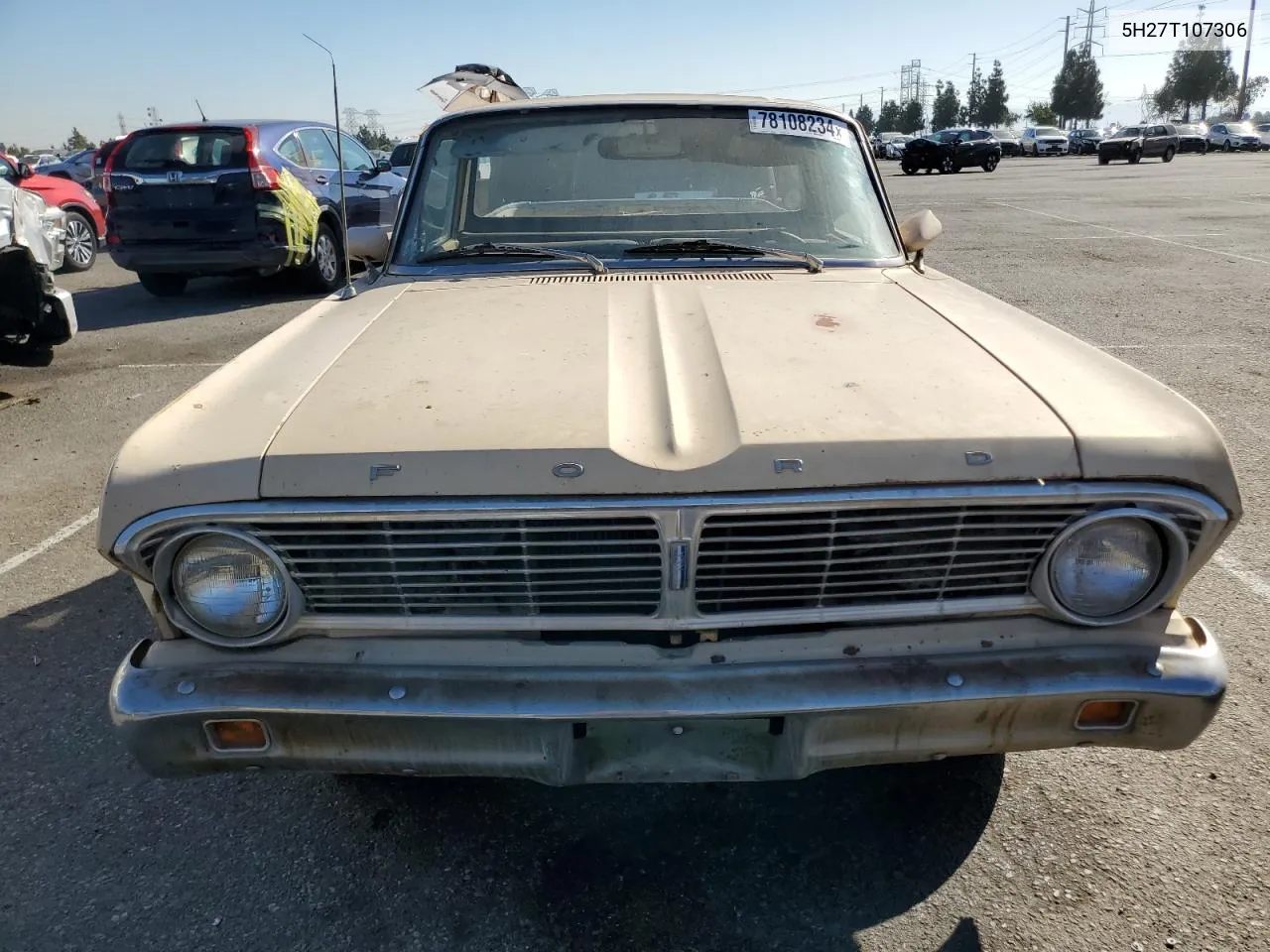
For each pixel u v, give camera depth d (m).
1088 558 1.79
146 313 9.04
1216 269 10.02
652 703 1.75
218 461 1.75
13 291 5.73
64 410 5.89
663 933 2.05
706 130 3.07
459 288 2.73
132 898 2.16
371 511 1.70
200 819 2.40
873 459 1.72
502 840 2.32
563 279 2.75
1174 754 2.59
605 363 2.06
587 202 3.04
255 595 1.78
